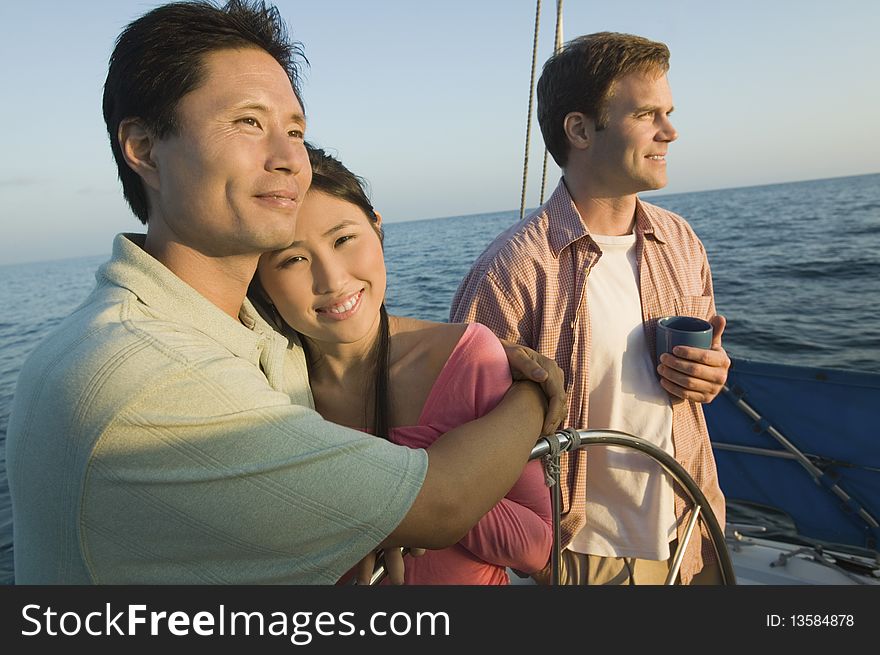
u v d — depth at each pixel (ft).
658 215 6.22
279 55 3.17
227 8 2.94
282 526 2.43
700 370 5.23
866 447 7.85
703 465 5.89
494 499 2.89
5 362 43.65
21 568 2.68
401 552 3.19
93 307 2.75
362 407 3.92
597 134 5.64
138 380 2.37
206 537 2.43
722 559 4.98
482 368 3.71
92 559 2.52
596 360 5.65
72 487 2.41
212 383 2.47
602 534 5.67
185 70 2.76
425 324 4.00
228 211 2.85
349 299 3.52
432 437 3.66
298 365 3.78
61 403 2.40
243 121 2.84
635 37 5.58
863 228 82.38
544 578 5.74
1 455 22.38
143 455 2.36
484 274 5.81
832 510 8.25
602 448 5.65
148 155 2.94
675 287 5.98
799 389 8.21
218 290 3.16
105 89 3.01
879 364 28.55
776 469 8.56
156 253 3.10
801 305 41.09
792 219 105.40
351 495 2.46
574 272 5.74
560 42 7.82
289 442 2.46
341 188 3.49
